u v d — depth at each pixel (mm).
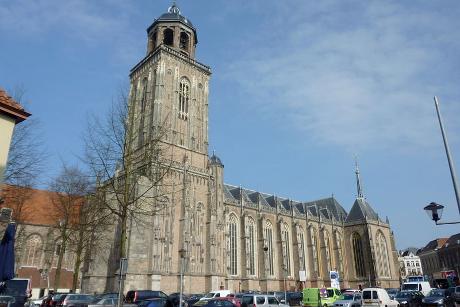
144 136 73625
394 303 42438
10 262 17891
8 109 20312
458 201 20656
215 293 53781
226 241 89062
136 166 38688
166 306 33938
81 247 51594
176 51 84750
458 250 157625
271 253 100188
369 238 120125
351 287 119562
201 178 77812
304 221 114000
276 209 106188
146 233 64562
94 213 50656
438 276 174625
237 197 100000
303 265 107938
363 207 127875
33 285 79688
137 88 84875
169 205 69000
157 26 87688
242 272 90375
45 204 87250
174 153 75625
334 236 121500
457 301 55031
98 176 34156
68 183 52469
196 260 71000
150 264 63094
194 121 83500
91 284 63438
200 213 75375
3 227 33000
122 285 26594
